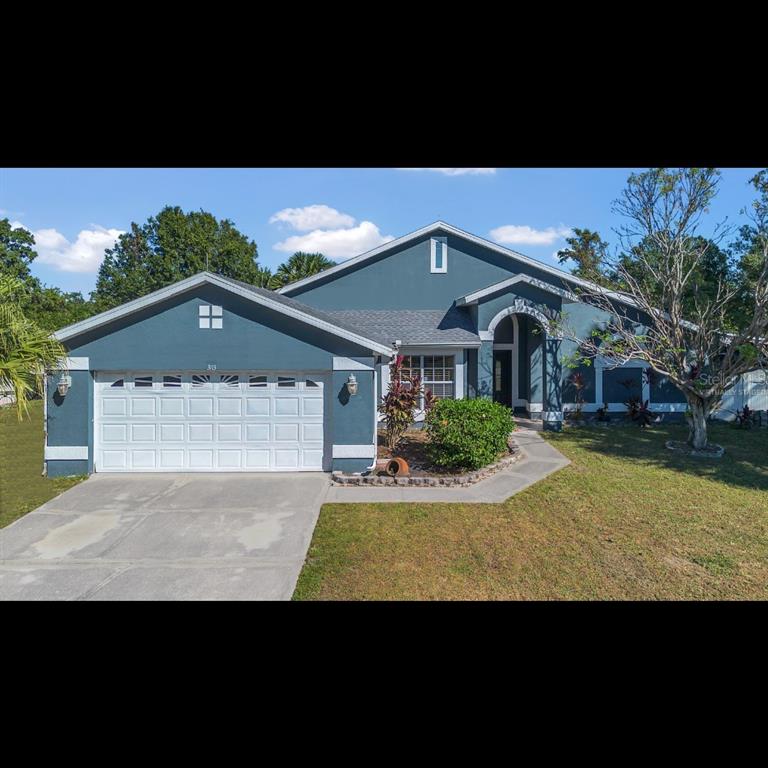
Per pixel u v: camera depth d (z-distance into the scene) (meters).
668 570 5.77
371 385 10.19
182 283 9.79
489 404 10.96
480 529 7.10
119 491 8.97
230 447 10.28
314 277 16.80
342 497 8.66
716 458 11.52
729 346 11.22
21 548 6.49
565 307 17.12
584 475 10.05
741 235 16.30
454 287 17.00
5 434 15.83
